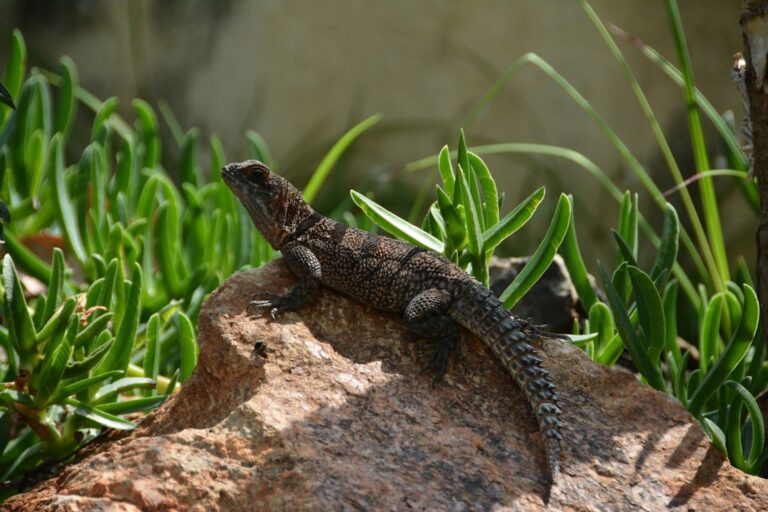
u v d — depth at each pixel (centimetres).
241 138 2067
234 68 2077
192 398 681
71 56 2098
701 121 1917
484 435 627
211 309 698
